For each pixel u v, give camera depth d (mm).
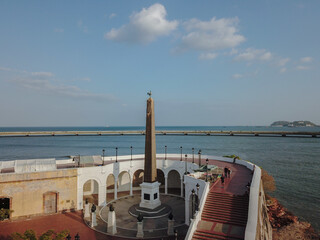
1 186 32438
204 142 190375
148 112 39531
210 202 27734
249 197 25375
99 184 39781
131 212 36719
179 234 29453
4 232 29250
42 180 34969
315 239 36469
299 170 78438
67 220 33312
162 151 134375
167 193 47656
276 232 38719
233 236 22016
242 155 111438
